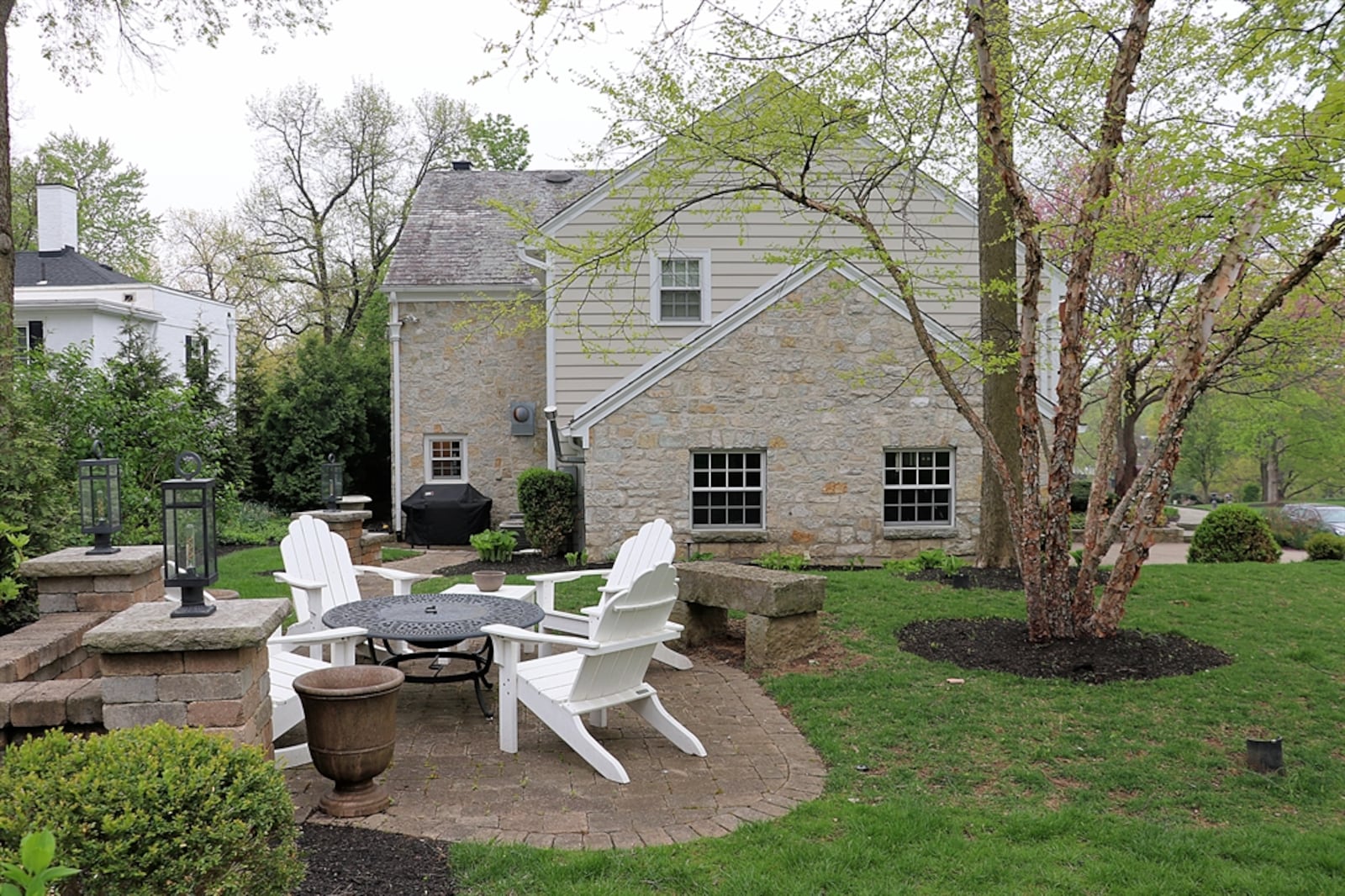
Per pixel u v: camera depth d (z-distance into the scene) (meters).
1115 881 3.53
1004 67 6.68
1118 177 6.34
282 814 2.81
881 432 11.98
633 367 14.53
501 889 3.30
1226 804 4.41
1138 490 6.78
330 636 5.10
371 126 28.84
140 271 34.31
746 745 5.18
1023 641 6.93
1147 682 6.10
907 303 7.19
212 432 13.68
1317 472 33.44
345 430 20.81
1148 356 7.32
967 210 13.63
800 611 6.84
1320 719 5.48
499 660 4.98
